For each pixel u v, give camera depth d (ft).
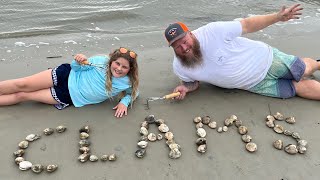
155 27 8.89
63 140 5.22
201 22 9.23
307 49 7.92
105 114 5.72
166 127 5.48
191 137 5.41
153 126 5.58
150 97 6.17
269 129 5.61
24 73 6.64
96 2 9.86
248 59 5.83
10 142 5.12
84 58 5.61
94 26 8.73
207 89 6.40
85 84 5.67
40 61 7.09
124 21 9.05
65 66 5.75
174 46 5.42
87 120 5.58
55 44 7.80
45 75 5.62
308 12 10.07
